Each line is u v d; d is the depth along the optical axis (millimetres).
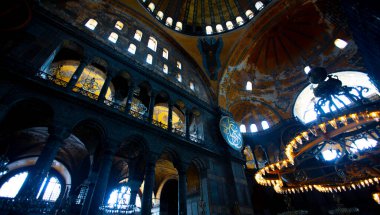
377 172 12039
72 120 10133
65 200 9227
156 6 22750
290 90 26375
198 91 21969
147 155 12695
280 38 26469
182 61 22703
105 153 10773
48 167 8469
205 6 26938
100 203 9461
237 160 19203
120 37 16578
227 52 25125
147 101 17875
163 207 19781
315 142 10672
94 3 16281
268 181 15602
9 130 11391
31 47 10477
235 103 26219
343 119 9234
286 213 16438
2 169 12055
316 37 24734
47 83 10102
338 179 15727
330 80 10164
